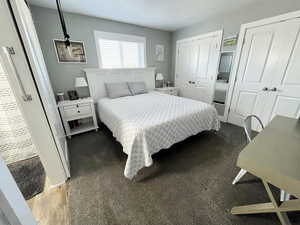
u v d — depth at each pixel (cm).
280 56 218
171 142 179
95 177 158
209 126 228
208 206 122
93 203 127
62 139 184
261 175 77
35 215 117
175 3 224
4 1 93
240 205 123
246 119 136
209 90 338
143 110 203
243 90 274
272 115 243
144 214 116
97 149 215
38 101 119
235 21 259
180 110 202
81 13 255
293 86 213
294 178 65
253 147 92
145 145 145
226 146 216
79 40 268
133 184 147
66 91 276
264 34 228
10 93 173
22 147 191
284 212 96
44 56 243
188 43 359
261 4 221
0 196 46
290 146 92
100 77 299
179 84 416
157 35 371
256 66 247
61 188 144
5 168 49
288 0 196
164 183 148
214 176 156
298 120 133
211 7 240
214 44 304
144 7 235
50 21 236
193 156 193
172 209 120
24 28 106
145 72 364
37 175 164
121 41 323
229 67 288
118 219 113
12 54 101
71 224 110
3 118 174
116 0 211
